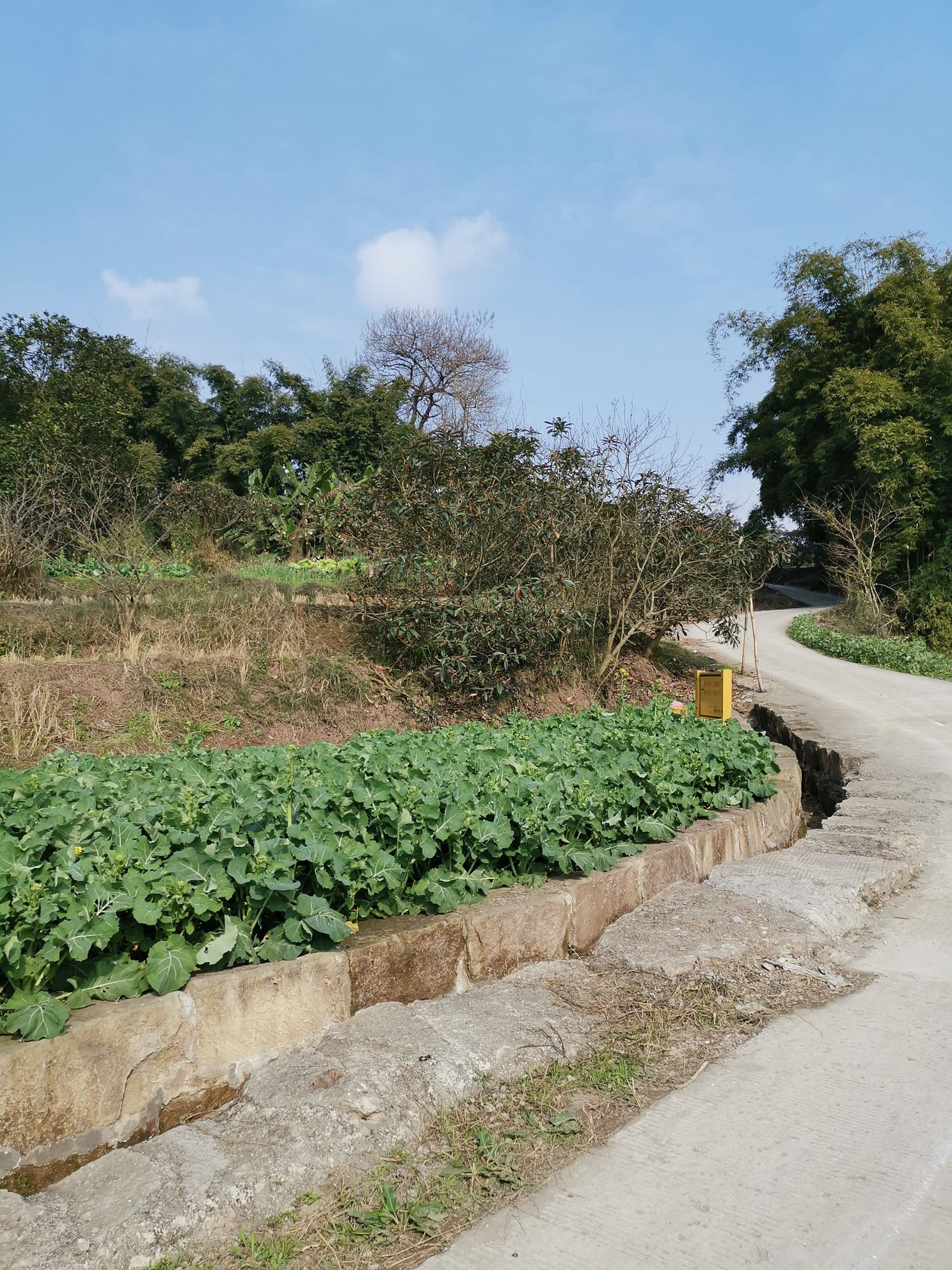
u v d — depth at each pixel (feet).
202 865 10.44
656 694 46.21
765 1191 7.89
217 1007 9.34
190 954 9.62
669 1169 8.25
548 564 40.55
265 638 35.37
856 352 106.22
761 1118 9.12
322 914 10.61
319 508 40.40
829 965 13.41
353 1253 7.20
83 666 29.81
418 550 36.55
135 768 17.08
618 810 16.22
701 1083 9.87
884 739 36.22
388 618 35.27
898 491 94.17
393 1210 7.63
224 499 69.92
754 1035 11.05
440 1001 11.19
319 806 12.93
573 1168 8.30
